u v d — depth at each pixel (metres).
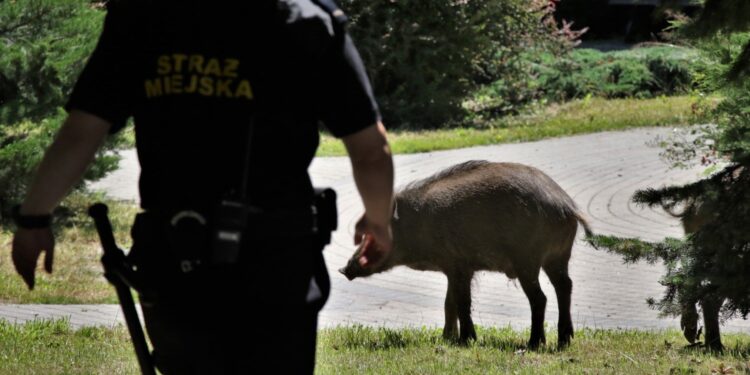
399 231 14.40
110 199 27.80
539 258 14.09
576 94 46.94
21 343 13.05
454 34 43.84
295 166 5.80
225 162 5.67
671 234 24.30
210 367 5.80
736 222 10.50
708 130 21.38
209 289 5.65
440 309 18.30
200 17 5.73
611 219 26.02
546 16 50.06
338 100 5.69
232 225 5.54
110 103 5.86
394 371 11.80
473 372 11.80
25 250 5.83
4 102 22.98
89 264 21.05
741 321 18.23
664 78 47.88
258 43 5.67
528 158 33.91
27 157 23.19
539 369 12.06
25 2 22.80
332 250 23.62
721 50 12.34
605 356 13.22
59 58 23.08
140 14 5.85
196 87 5.68
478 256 14.22
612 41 62.47
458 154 35.12
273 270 5.67
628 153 33.97
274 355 5.68
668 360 12.80
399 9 43.62
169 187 5.78
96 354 12.40
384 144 5.77
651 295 19.62
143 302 5.87
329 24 5.74
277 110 5.68
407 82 44.25
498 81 47.56
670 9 9.95
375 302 18.86
